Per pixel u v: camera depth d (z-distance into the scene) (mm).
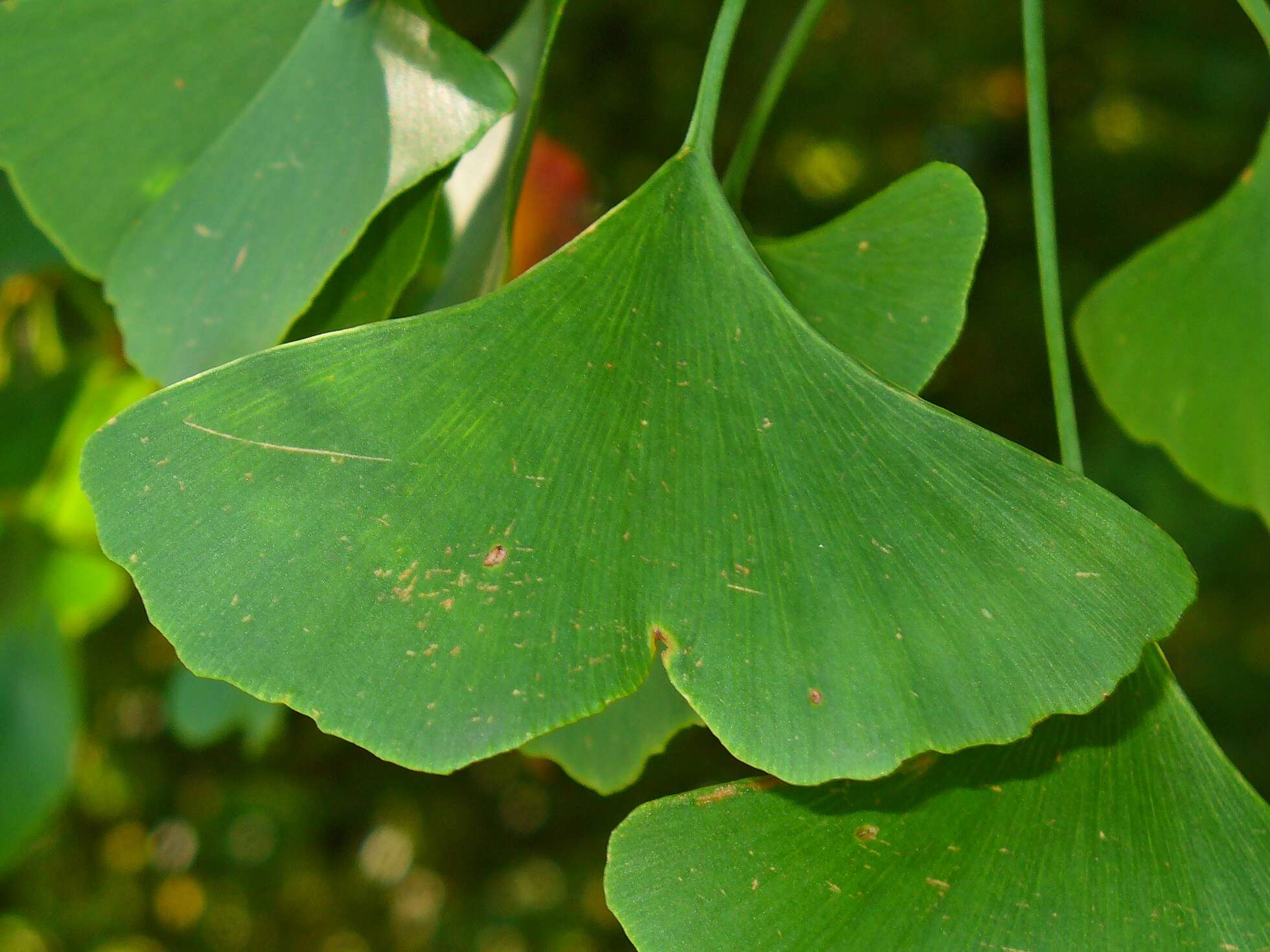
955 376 610
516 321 178
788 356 179
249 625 173
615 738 219
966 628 174
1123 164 603
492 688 172
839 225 204
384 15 197
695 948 179
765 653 173
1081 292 592
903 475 177
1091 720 187
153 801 699
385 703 171
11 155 208
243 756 723
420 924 781
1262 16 207
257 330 195
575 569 174
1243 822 186
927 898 181
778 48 593
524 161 195
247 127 203
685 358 179
